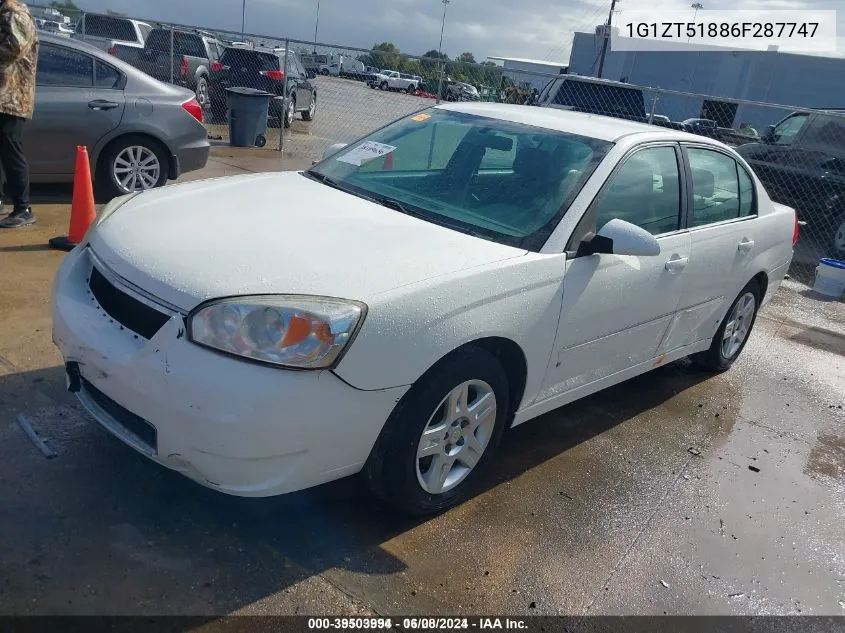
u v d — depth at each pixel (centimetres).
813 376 570
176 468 264
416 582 280
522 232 338
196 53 1584
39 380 378
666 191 409
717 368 535
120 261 284
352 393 260
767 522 361
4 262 530
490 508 334
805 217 1018
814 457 438
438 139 409
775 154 1035
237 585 265
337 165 413
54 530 277
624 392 490
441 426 299
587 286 344
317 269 273
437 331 279
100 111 702
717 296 470
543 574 297
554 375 353
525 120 410
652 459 404
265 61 1453
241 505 307
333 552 288
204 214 321
